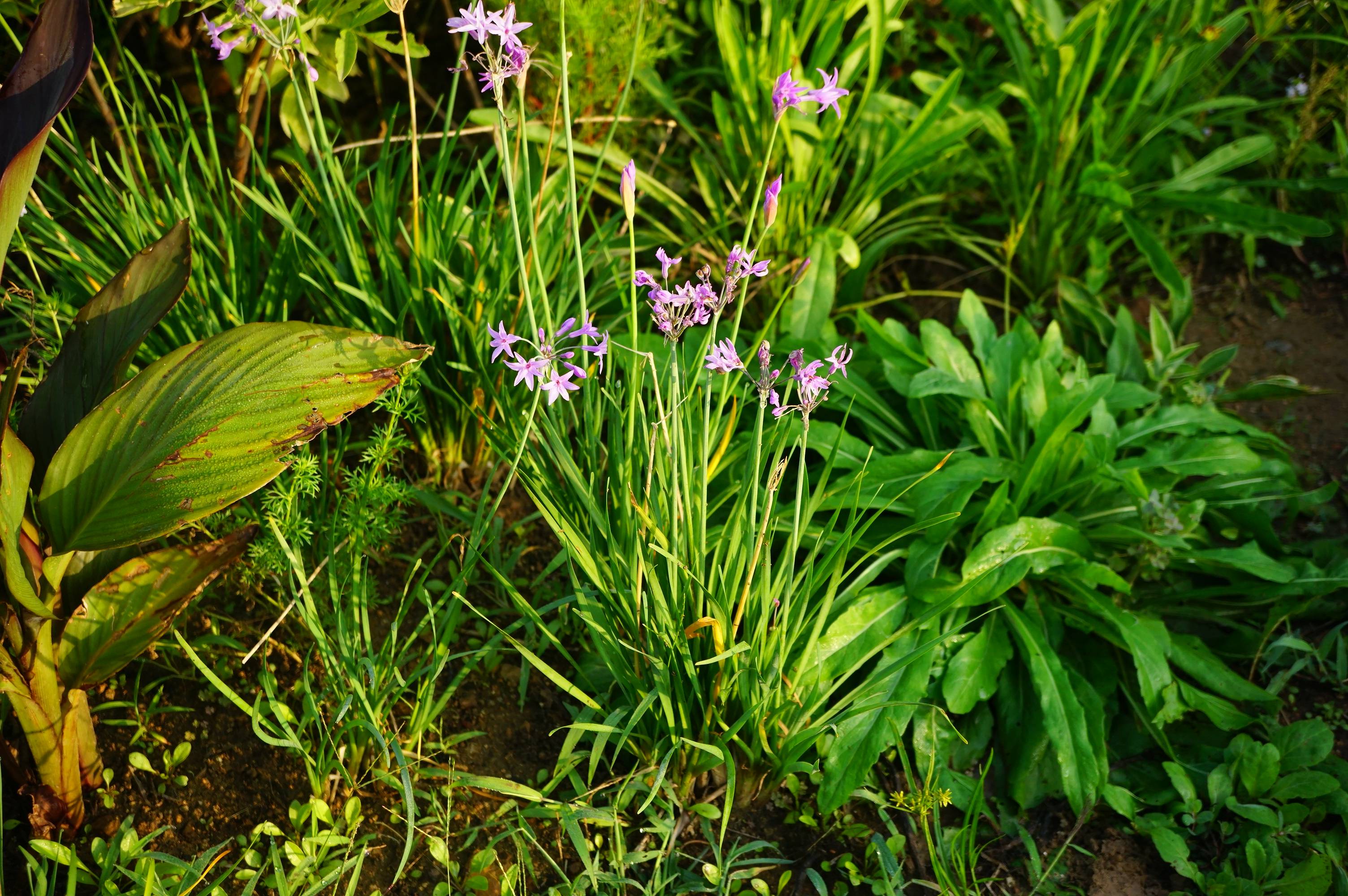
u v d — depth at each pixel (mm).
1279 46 1825
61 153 1279
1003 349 1361
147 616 997
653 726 1109
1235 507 1320
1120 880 1122
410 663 1173
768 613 1046
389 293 1220
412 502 1242
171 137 1296
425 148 1518
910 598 1195
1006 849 1138
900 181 1468
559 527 1053
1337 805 1136
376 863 1071
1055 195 1511
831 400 1324
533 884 1075
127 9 1146
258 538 1124
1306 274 1646
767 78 1405
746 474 1034
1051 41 1456
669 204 1480
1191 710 1222
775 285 1479
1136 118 1636
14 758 1015
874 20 1374
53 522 936
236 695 1123
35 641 964
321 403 937
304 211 1346
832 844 1125
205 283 1177
